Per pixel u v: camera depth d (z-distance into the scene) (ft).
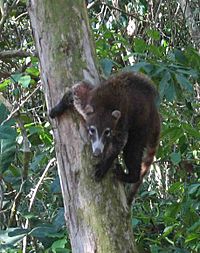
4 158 28.09
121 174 21.21
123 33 43.68
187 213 32.76
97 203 20.40
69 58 21.15
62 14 21.08
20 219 34.94
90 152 20.76
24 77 30.63
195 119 37.76
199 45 42.52
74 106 21.04
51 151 33.22
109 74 28.63
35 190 30.50
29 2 21.49
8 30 43.70
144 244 35.12
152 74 29.01
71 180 20.85
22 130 30.45
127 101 24.44
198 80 33.09
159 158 35.37
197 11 43.39
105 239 20.34
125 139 24.11
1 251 26.81
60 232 28.48
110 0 46.62
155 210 39.24
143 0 45.11
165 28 46.78
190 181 39.19
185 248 33.63
